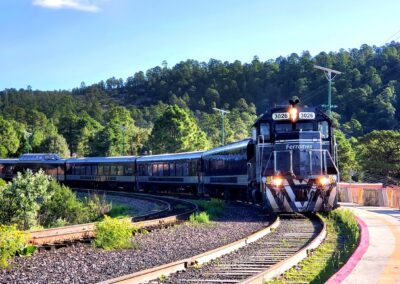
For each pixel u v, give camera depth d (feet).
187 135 288.71
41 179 85.97
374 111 471.62
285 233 56.18
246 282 29.55
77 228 68.39
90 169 192.44
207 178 129.90
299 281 32.07
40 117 552.00
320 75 568.41
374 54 599.98
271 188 70.23
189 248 49.55
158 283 32.53
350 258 37.22
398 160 214.07
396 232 51.26
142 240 56.29
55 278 36.32
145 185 166.61
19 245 46.93
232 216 81.05
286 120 73.05
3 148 382.63
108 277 36.27
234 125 419.13
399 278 30.86
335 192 70.13
